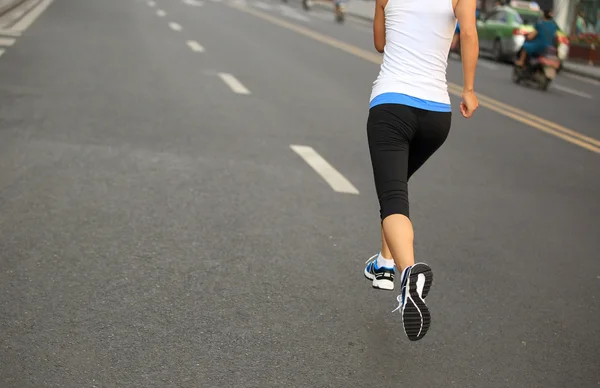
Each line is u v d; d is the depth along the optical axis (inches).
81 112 685.9
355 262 390.3
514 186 616.4
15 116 646.5
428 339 313.9
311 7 2992.1
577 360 312.0
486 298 367.2
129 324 296.8
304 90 965.2
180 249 382.9
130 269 351.3
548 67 1346.0
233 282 348.8
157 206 446.9
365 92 1000.2
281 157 598.2
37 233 385.4
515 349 315.0
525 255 442.6
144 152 566.6
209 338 291.7
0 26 1275.8
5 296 311.0
